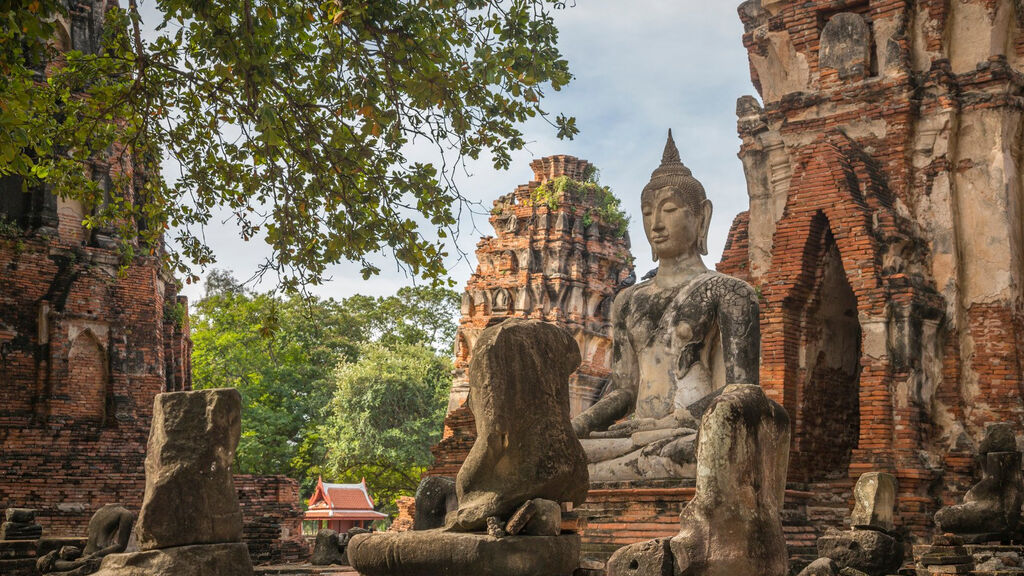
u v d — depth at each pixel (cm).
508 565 655
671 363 1428
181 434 789
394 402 4394
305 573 1452
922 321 1756
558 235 3453
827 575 1070
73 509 1994
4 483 1966
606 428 1473
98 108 1510
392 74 1331
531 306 3438
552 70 1241
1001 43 1853
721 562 704
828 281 1905
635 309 1486
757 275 2025
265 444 4638
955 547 1178
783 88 2061
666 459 1290
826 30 1939
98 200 1583
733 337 1384
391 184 1424
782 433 764
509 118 1334
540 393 712
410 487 4944
